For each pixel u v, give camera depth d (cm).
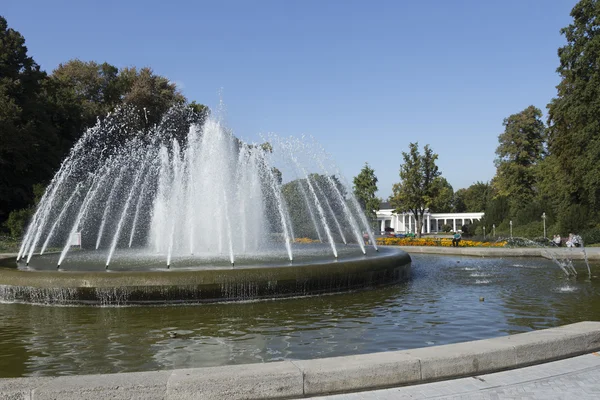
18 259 1427
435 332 742
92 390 409
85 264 1230
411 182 4362
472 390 453
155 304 945
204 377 428
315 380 444
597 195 3338
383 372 462
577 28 3350
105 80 4706
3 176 3616
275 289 1007
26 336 728
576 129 3488
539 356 531
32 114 3628
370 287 1175
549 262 1931
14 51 3584
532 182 6050
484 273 1538
